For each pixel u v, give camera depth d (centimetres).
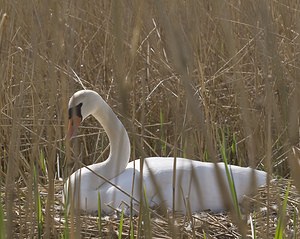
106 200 726
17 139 523
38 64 433
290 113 302
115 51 292
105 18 935
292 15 862
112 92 967
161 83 839
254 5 356
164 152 917
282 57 823
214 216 695
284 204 513
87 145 981
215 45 939
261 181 715
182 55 263
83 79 978
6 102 826
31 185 495
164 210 358
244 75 905
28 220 590
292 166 300
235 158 918
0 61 630
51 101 402
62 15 379
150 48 890
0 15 803
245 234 304
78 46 991
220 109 939
